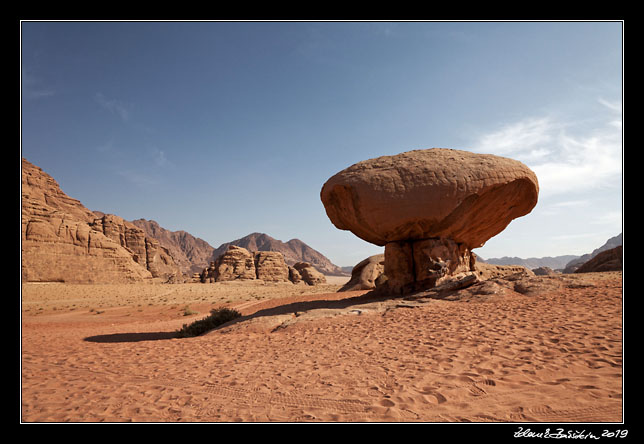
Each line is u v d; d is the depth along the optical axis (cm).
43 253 5834
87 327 1752
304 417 381
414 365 527
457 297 1120
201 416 405
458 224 1316
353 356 623
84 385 563
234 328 1152
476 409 362
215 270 8569
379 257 3112
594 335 559
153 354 819
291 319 1155
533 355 503
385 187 1253
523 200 1405
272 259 9425
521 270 2772
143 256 10494
